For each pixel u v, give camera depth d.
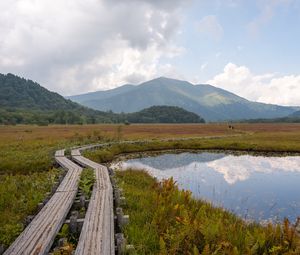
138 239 7.35
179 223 8.16
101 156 31.77
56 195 11.00
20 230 7.52
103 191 11.61
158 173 24.41
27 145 38.50
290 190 17.98
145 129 101.06
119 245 6.54
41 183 14.71
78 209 10.49
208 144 46.16
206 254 6.21
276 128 111.19
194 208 10.80
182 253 6.95
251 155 38.78
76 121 172.12
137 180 17.94
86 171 15.56
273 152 41.88
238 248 7.20
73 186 12.70
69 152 29.31
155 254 6.70
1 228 7.54
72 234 7.96
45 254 6.11
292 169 26.80
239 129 104.25
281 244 7.55
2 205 11.02
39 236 6.76
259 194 16.98
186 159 34.34
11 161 23.16
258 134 71.88
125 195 12.30
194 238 7.34
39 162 23.12
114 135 61.12
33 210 10.34
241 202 15.16
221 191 17.69
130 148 41.53
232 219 10.62
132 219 9.07
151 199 11.70
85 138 49.81
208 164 30.16
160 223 8.46
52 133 72.00
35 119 167.75
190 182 20.56
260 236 7.34
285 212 13.48
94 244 6.28
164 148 44.56
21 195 12.23
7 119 157.25
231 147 45.00
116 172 19.73
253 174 24.12
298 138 55.78
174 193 12.19
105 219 7.98
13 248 6.11
